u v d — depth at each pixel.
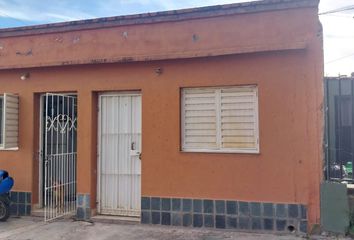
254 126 7.02
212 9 7.11
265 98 6.88
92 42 7.94
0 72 8.65
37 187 8.48
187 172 7.26
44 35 8.30
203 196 7.15
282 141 6.77
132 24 7.66
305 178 6.63
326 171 7.12
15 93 8.53
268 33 6.84
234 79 7.05
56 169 8.00
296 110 6.72
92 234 6.91
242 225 6.91
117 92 7.93
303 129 6.68
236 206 6.95
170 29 7.42
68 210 8.14
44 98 8.56
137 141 7.82
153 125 7.50
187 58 7.27
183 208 7.25
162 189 7.39
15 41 8.52
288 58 6.78
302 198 6.63
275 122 6.81
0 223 7.79
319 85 6.62
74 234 6.93
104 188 8.00
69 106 8.25
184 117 7.42
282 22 6.78
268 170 6.81
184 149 7.39
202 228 7.11
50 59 8.22
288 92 6.76
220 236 6.62
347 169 7.19
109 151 7.99
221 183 7.05
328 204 6.51
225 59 7.11
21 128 8.46
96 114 8.05
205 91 7.32
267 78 6.87
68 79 8.12
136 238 6.62
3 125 8.17
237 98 7.12
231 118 7.15
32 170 8.38
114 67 7.81
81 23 7.96
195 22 7.26
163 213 7.37
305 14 6.69
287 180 6.71
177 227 7.22
